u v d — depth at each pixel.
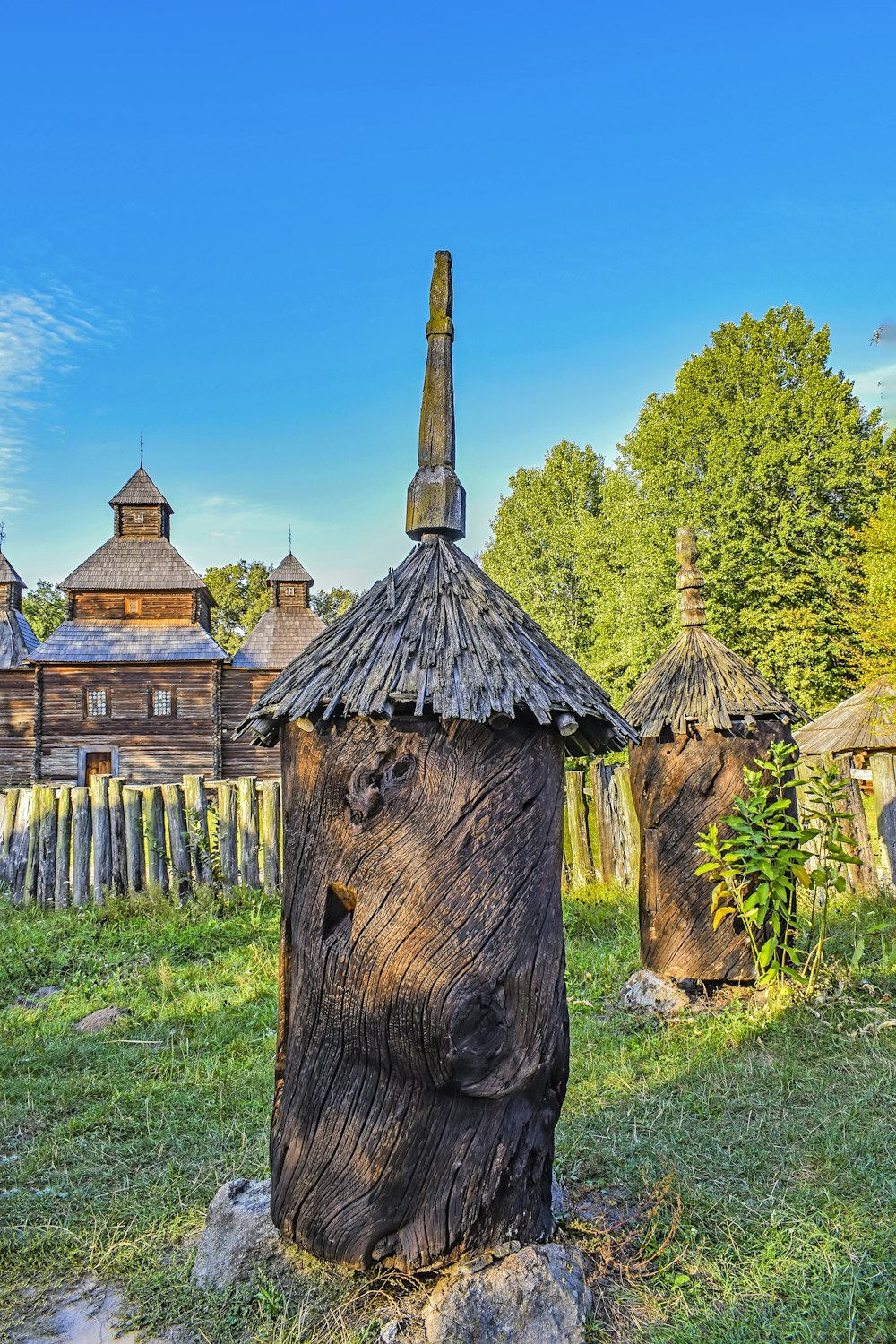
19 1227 3.24
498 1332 2.44
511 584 42.38
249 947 7.58
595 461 42.59
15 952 7.45
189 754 29.44
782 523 26.25
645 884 5.87
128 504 31.42
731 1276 2.78
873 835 9.54
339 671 2.76
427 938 2.55
